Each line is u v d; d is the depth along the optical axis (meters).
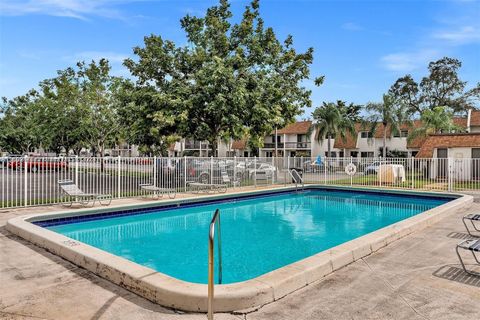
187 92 19.69
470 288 4.85
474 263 5.95
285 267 5.13
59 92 27.64
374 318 3.97
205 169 17.78
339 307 4.26
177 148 59.34
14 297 4.52
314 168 23.38
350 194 19.72
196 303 4.16
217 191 17.14
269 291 4.43
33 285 4.93
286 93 23.00
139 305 4.32
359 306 4.29
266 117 20.69
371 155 49.78
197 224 11.51
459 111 48.91
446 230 8.60
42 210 11.06
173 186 16.56
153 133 20.42
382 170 21.36
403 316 4.02
